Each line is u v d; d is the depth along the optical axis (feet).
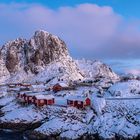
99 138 348.79
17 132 387.34
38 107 431.84
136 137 341.62
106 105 416.26
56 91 571.69
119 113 394.93
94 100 426.10
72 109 416.46
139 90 488.44
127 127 360.69
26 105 456.86
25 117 408.46
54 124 375.86
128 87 495.82
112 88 507.71
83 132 360.69
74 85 641.40
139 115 384.88
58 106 429.79
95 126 370.73
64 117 396.37
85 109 416.46
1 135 371.76
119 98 449.48
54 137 356.38
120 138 342.85
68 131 362.74
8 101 513.04
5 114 435.94
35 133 364.99
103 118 386.32
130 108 404.16
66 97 501.56
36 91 588.09
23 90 616.39
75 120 389.80
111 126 367.25
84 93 515.09
